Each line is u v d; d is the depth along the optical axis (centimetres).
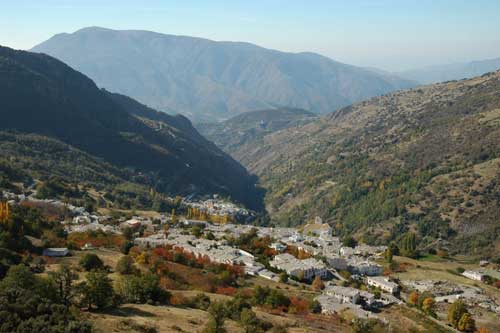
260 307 10731
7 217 12394
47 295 7319
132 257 12688
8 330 5681
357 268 16662
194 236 18912
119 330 6744
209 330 7262
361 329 9838
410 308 13062
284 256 16750
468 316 11750
